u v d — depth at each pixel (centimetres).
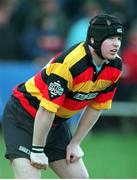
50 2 3350
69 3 3662
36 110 1678
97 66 1614
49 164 1750
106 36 1585
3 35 3222
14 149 1666
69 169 1736
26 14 3388
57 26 3275
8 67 3039
